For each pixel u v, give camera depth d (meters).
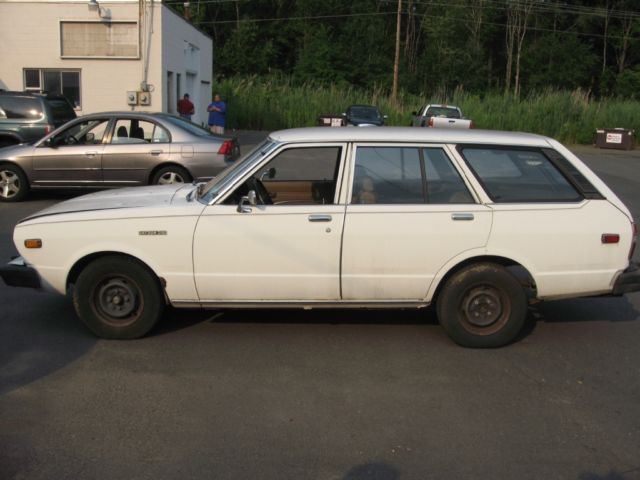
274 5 63.19
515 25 59.41
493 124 34.12
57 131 11.18
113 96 20.84
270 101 35.38
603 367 4.98
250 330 5.60
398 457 3.66
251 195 4.96
